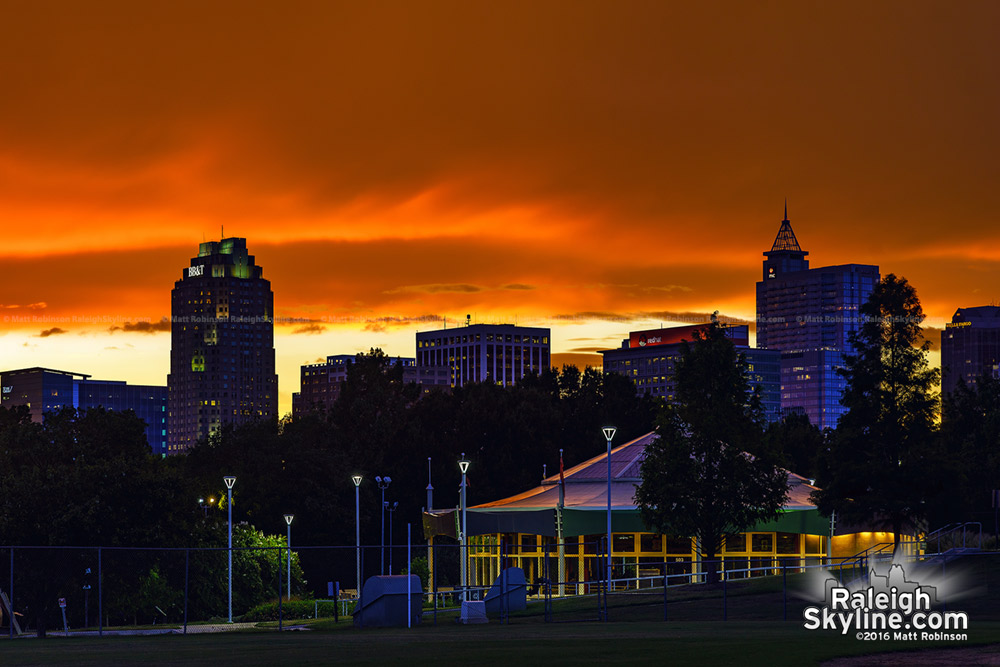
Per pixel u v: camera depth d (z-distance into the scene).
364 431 191.75
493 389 186.25
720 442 80.38
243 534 124.19
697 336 82.12
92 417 127.44
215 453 186.12
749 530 97.94
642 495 80.81
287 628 68.50
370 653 42.06
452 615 73.19
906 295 85.44
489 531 104.56
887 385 84.94
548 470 175.88
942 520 94.75
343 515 165.00
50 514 92.31
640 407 191.62
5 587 83.75
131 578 91.62
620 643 44.72
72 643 52.53
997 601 62.75
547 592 66.62
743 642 44.41
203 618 111.38
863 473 83.00
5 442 115.38
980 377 116.12
